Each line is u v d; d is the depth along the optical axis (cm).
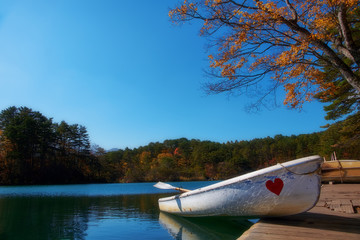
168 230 668
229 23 658
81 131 6538
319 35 623
